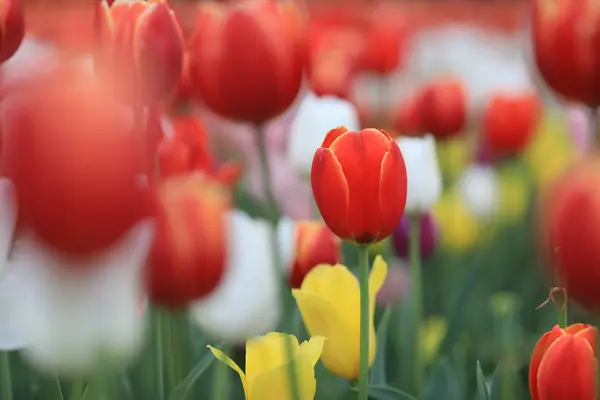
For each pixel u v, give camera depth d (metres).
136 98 1.41
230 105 1.53
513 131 2.57
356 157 1.40
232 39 1.51
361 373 1.42
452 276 2.34
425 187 1.67
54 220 1.21
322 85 2.09
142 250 1.27
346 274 1.49
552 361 1.38
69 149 1.17
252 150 2.48
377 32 2.87
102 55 1.41
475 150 2.87
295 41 1.53
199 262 1.36
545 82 1.61
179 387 1.43
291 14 1.53
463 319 1.93
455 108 2.03
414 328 1.68
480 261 2.38
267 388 1.43
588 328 1.39
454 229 2.39
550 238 1.32
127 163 1.21
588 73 1.58
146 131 1.41
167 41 1.41
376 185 1.40
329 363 1.50
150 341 1.54
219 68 1.52
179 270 1.36
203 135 1.62
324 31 3.52
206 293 1.37
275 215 1.54
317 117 1.71
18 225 1.23
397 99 2.92
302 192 2.24
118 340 1.26
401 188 1.41
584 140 3.10
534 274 2.47
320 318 1.49
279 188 2.26
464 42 5.00
